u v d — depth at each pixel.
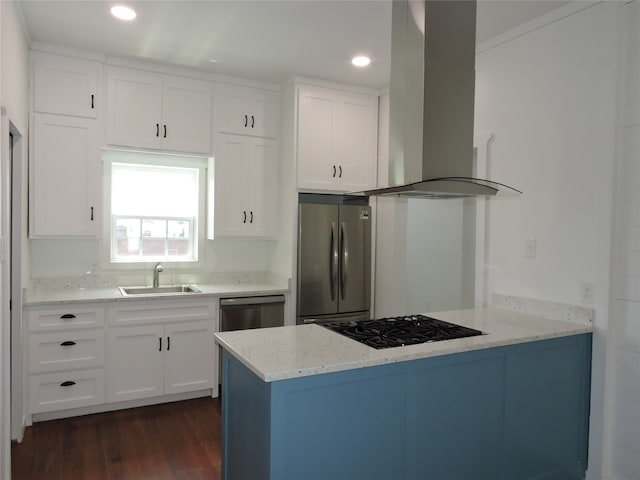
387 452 1.95
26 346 3.05
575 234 2.60
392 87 2.38
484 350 2.20
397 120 2.34
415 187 2.15
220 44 3.25
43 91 3.28
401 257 4.17
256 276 4.42
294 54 3.42
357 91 4.15
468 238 3.79
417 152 2.24
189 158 4.13
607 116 2.44
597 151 2.49
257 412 1.81
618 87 2.42
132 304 3.37
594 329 2.51
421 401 2.03
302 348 2.01
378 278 4.33
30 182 3.26
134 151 3.69
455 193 2.32
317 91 3.98
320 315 4.00
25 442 2.90
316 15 2.79
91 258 3.80
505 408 2.28
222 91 3.93
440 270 4.04
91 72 3.44
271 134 4.14
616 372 2.46
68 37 3.17
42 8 2.74
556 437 2.46
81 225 3.44
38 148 3.28
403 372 1.97
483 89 3.16
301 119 3.92
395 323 2.55
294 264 3.93
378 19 2.84
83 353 3.23
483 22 2.83
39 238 3.32
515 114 2.94
